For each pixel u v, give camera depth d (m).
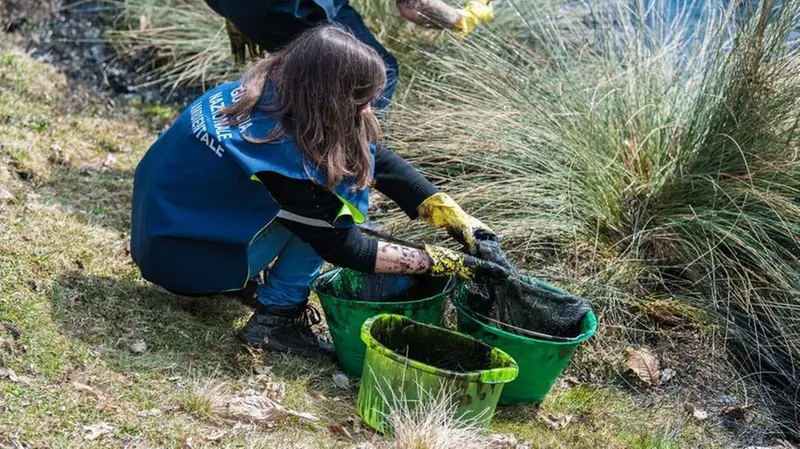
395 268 3.12
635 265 4.01
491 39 5.12
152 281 3.30
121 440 2.71
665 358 3.73
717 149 4.03
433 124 4.55
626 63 4.60
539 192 4.20
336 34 2.98
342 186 2.98
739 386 3.66
